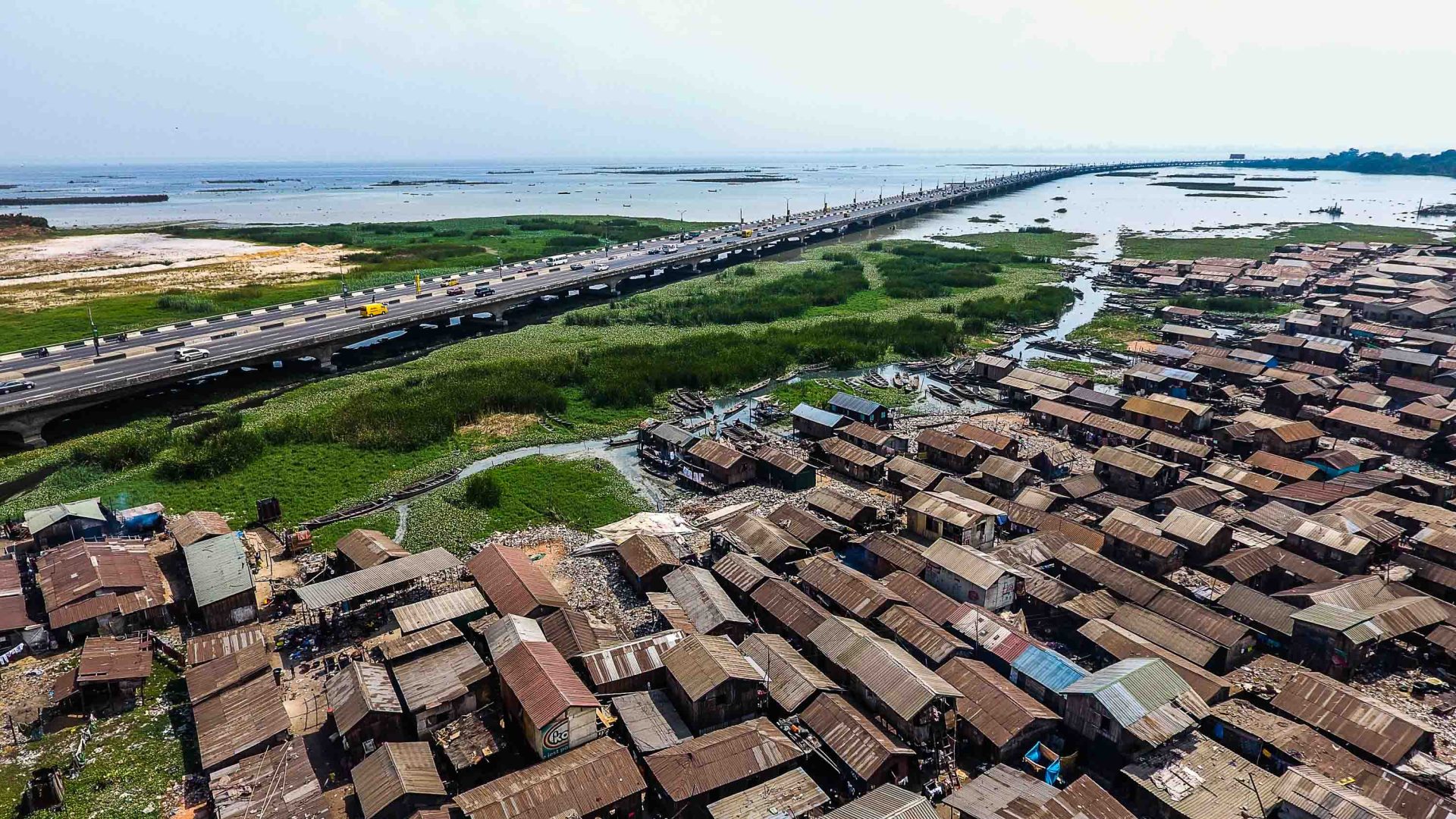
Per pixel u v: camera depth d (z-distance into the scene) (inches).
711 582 2335.1
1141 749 1643.7
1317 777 1512.1
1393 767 1604.3
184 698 1978.3
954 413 4168.3
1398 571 2361.0
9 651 2119.8
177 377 4234.7
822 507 2876.5
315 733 1828.2
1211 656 1956.2
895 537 2573.8
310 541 2763.3
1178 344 5216.5
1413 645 2085.4
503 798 1492.4
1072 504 2915.8
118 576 2326.5
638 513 3036.4
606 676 1859.0
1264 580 2397.9
